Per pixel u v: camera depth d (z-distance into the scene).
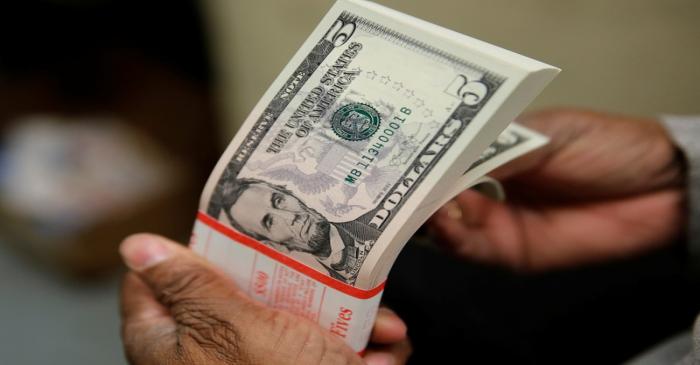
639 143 0.80
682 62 1.00
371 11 0.53
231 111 1.60
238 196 0.54
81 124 1.69
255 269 0.55
